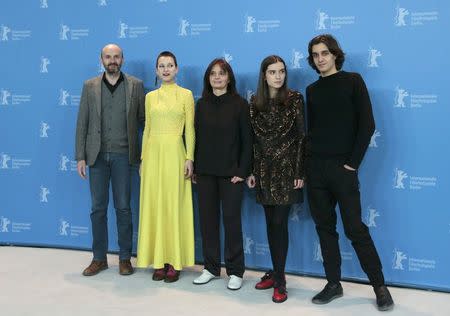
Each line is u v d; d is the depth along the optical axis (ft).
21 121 11.81
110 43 11.14
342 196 8.26
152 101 9.74
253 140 9.11
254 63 10.18
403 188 9.38
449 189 9.11
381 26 9.30
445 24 8.95
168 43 10.75
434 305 8.49
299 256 10.16
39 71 11.62
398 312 8.16
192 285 9.50
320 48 8.20
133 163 10.23
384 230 9.54
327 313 8.14
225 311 8.23
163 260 9.71
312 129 8.63
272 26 10.01
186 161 9.59
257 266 10.44
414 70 9.18
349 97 8.11
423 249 9.32
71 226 11.73
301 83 9.89
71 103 11.47
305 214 10.06
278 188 8.70
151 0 10.79
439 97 9.07
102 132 10.07
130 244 10.31
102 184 10.18
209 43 10.46
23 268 10.44
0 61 11.82
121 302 8.61
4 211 12.07
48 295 8.92
